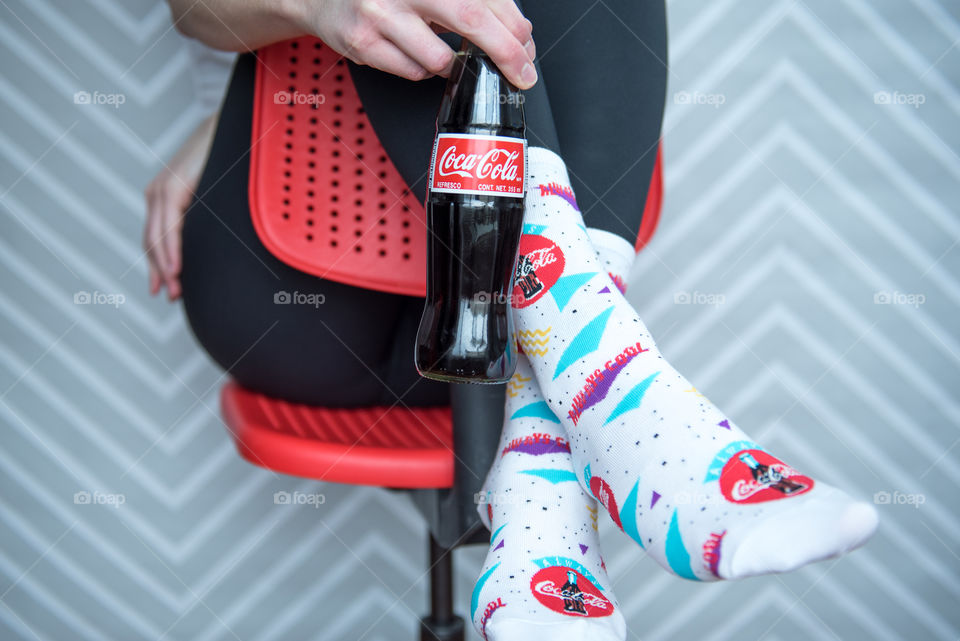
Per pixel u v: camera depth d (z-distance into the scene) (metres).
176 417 1.45
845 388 1.50
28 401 1.43
